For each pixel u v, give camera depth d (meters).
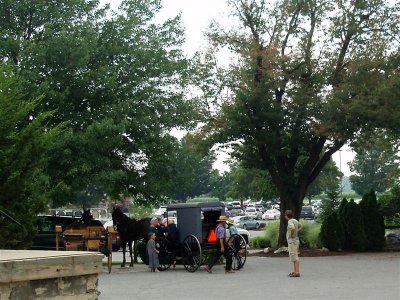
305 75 28.39
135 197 28.78
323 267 22.91
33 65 24.47
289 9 29.16
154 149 27.20
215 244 21.94
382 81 27.34
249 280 19.05
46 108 24.34
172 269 23.70
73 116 25.36
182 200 119.00
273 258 27.75
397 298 14.53
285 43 29.89
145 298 15.15
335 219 30.47
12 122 16.06
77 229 25.66
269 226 35.56
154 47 27.80
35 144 16.05
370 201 31.12
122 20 27.27
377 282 17.89
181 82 28.23
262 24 29.62
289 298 14.77
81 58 24.84
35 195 16.97
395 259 25.86
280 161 31.25
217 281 18.92
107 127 24.05
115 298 15.19
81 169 23.69
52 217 26.88
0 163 15.41
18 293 6.45
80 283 7.15
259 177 37.12
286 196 30.83
